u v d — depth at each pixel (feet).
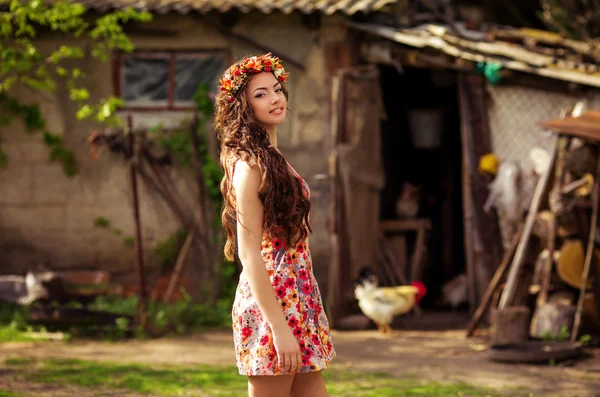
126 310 31.42
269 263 10.28
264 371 9.99
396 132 40.57
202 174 32.91
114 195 34.40
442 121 39.04
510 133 31.81
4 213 34.81
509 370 22.38
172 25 34.14
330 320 30.78
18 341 27.58
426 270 38.32
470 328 28.43
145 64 34.53
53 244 34.71
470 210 32.27
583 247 26.32
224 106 10.51
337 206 31.12
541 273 27.78
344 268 31.55
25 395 18.89
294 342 9.83
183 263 33.99
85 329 29.17
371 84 32.63
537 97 31.30
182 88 34.42
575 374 21.66
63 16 28.32
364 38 33.32
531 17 42.88
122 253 34.47
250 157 10.02
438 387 19.98
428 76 40.34
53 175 34.65
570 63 29.73
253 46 33.71
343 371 22.48
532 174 31.19
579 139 26.12
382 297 29.40
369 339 28.53
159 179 33.86
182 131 33.99
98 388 19.85
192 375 21.47
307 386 10.67
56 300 30.53
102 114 29.14
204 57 34.24
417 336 29.07
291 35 33.50
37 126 34.53
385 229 34.86
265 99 10.44
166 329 29.68
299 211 10.17
